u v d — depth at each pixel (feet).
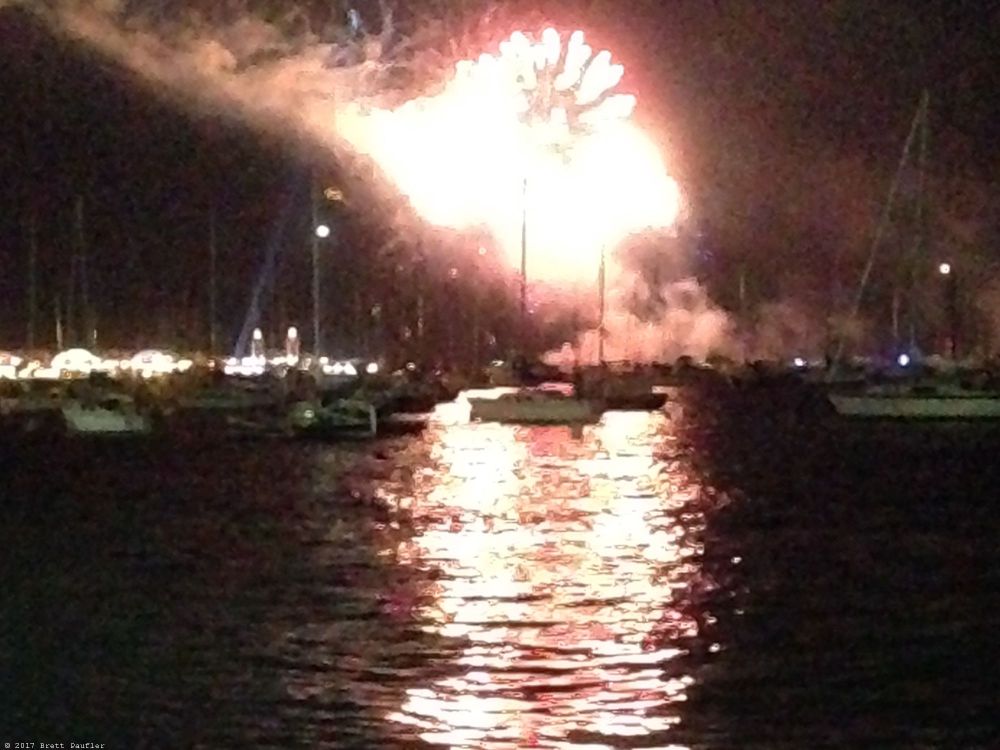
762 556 109.29
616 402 281.54
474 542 116.06
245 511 134.72
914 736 62.75
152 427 222.28
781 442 218.79
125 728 63.10
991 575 100.63
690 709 66.23
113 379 264.93
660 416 278.87
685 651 77.10
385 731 62.64
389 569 102.42
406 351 366.02
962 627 83.30
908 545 115.55
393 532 121.39
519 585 96.12
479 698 67.67
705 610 88.12
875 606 89.56
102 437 213.05
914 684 70.79
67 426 218.59
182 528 122.93
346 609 87.86
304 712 65.36
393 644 78.43
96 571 101.71
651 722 64.28
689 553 110.93
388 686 69.82
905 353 326.24
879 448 206.49
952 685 70.59
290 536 118.93
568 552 110.73
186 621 84.53
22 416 242.58
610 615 86.28
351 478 163.53
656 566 104.58
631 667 73.56
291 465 177.78
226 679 71.05
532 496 148.15
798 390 372.58
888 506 141.69
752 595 92.89
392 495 147.64
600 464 183.42
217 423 229.04
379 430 231.30
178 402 245.45
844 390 265.75
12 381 261.85
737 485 159.94
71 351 301.84
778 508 139.95
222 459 184.03
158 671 72.69
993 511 137.59
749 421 265.13
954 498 147.95
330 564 104.53
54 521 127.75
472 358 371.15
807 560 107.55
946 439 220.64
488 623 83.92
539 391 264.93
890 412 249.75
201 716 64.80
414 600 90.74
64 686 69.82
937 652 77.36
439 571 101.71
